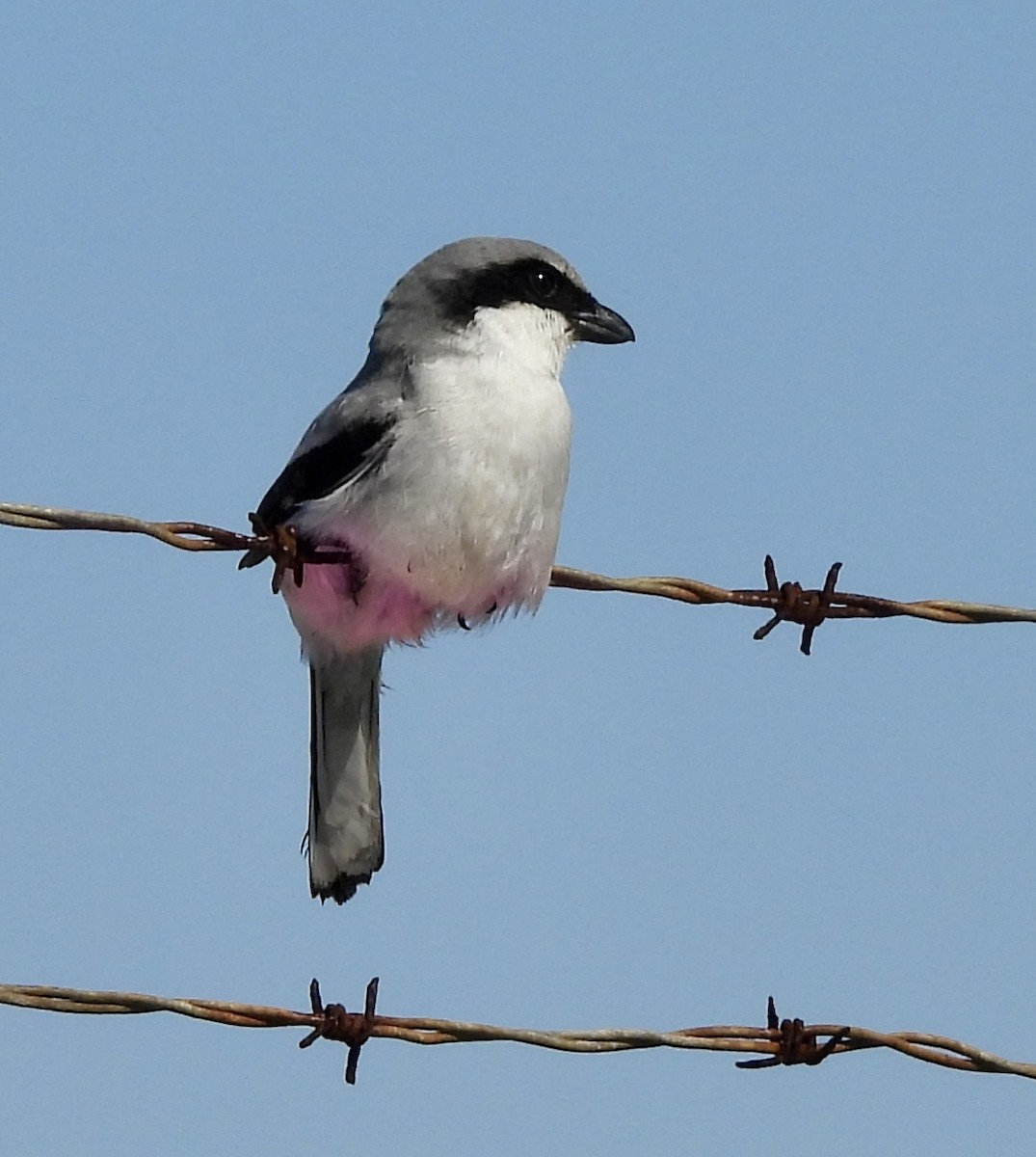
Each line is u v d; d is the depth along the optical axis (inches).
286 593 430.0
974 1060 367.2
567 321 446.3
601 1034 356.8
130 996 334.3
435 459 410.3
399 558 414.9
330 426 421.1
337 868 443.5
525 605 426.9
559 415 425.4
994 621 416.8
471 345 429.4
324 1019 344.2
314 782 443.5
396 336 434.9
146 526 366.6
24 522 358.3
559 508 425.4
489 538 415.2
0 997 329.1
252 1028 341.1
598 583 422.3
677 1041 358.6
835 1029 364.5
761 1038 363.3
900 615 414.6
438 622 431.5
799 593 413.1
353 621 425.7
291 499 422.3
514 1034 351.6
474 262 439.8
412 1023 348.5
